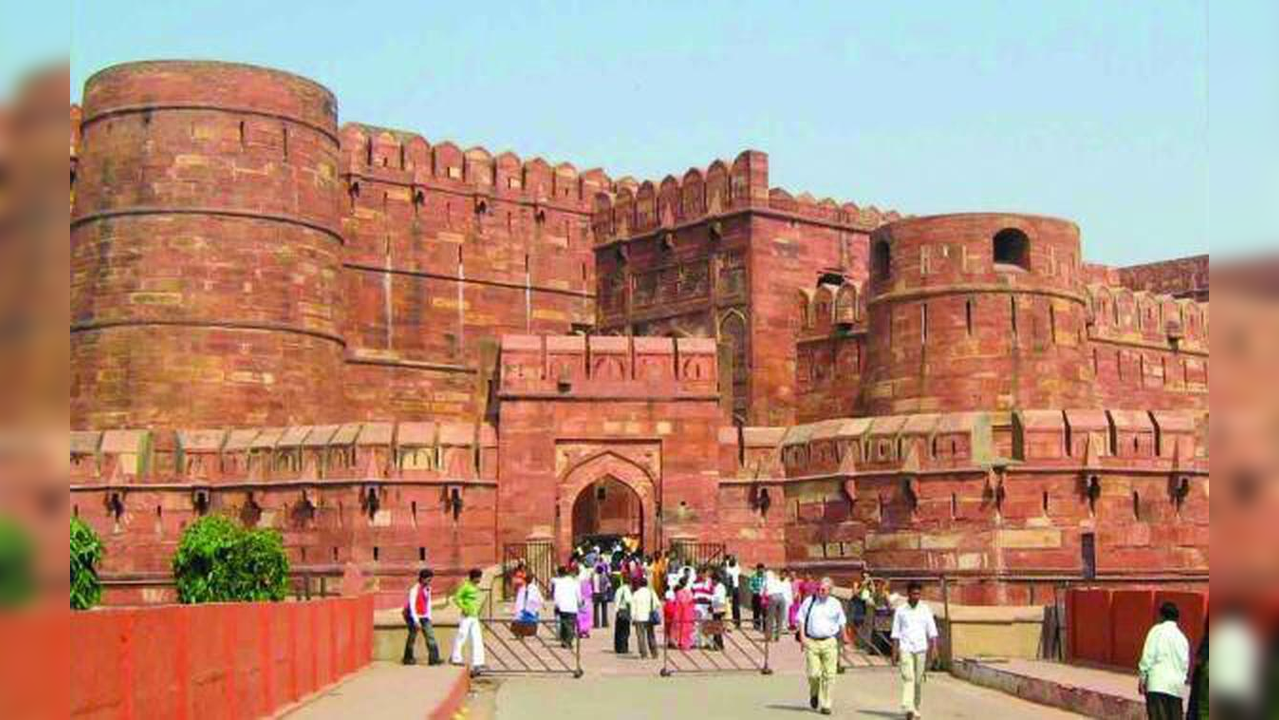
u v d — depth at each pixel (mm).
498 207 54000
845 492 37406
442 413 51469
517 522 37875
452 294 52438
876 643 26234
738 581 32719
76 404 41969
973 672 22250
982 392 41531
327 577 37125
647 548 38375
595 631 30266
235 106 42938
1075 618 22250
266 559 31703
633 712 17781
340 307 46125
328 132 45500
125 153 42500
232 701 12062
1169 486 36031
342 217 50281
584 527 50250
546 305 54562
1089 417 35844
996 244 43281
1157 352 52875
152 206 42094
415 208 52094
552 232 55125
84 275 42438
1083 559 35031
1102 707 17266
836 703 19125
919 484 36125
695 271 50969
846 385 47375
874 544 36812
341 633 19547
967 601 35156
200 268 42000
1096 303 50594
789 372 48969
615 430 38625
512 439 38188
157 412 41156
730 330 49375
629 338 39344
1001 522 35312
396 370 50531
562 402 38562
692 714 17609
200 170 42344
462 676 20188
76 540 20344
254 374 42188
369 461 37125
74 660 7441
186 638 10328
